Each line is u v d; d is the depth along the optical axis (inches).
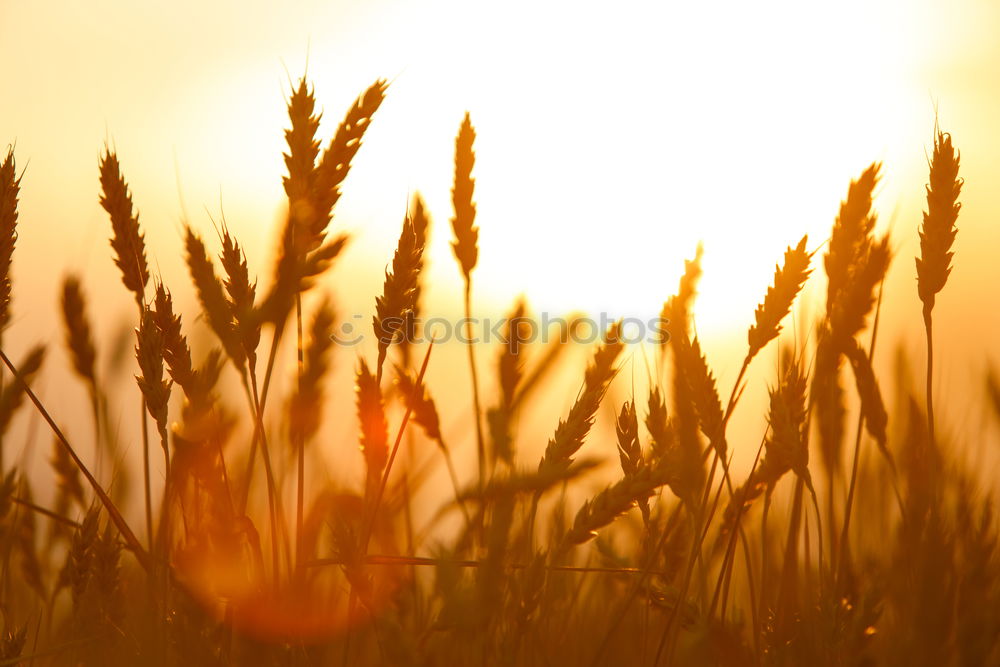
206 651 29.5
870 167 34.7
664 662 32.0
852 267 34.3
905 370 34.6
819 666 31.4
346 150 31.6
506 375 34.5
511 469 32.2
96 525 32.6
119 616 32.4
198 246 32.3
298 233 31.2
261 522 33.3
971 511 29.8
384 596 30.5
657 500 34.4
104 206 33.5
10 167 33.6
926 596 28.3
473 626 27.2
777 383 34.7
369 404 32.4
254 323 31.1
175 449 30.5
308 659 29.8
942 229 33.0
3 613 34.7
